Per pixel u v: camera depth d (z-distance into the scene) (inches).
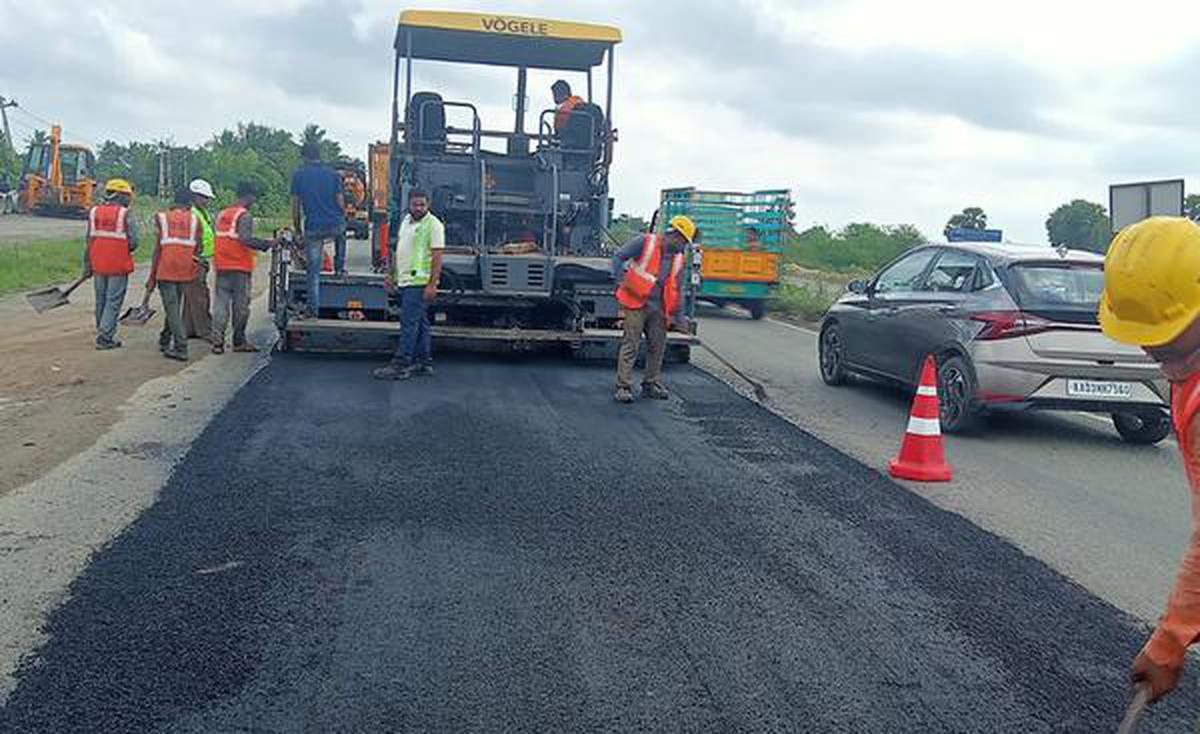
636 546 234.4
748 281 845.8
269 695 161.2
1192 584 103.1
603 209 514.6
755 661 180.2
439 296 481.7
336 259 488.4
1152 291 101.8
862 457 335.0
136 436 314.7
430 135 500.1
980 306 379.2
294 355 481.1
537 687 167.3
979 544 249.6
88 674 165.5
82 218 1924.2
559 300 490.0
